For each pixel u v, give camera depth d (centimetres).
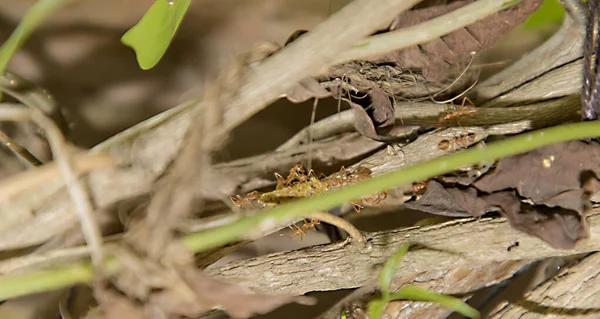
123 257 53
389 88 58
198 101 55
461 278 59
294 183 58
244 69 55
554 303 58
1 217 55
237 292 53
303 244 61
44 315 59
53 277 53
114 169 55
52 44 59
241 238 57
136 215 54
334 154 59
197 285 53
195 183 53
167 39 56
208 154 55
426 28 55
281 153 59
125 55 60
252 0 59
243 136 60
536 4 56
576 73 58
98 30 59
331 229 60
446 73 58
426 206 57
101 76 60
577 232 56
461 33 57
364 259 57
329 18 54
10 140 57
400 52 57
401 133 58
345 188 53
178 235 53
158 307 53
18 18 59
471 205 57
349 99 57
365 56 55
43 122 53
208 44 60
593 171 56
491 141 58
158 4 55
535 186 56
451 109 58
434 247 57
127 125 60
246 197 58
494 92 59
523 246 57
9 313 59
